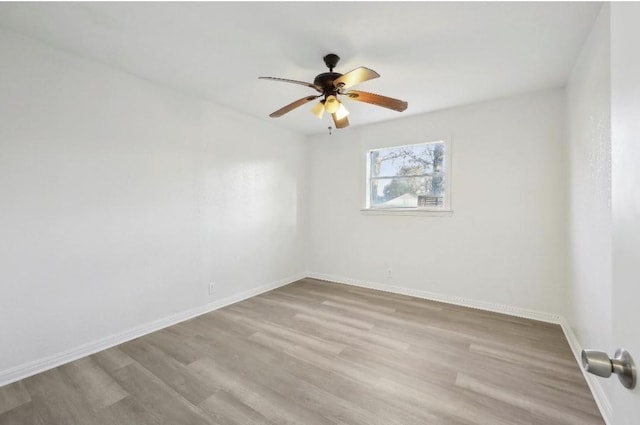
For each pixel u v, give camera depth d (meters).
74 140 2.24
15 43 1.97
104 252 2.42
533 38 2.01
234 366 2.15
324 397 1.81
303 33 1.97
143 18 1.82
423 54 2.22
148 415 1.66
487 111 3.21
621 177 0.60
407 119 3.74
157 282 2.79
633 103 0.54
